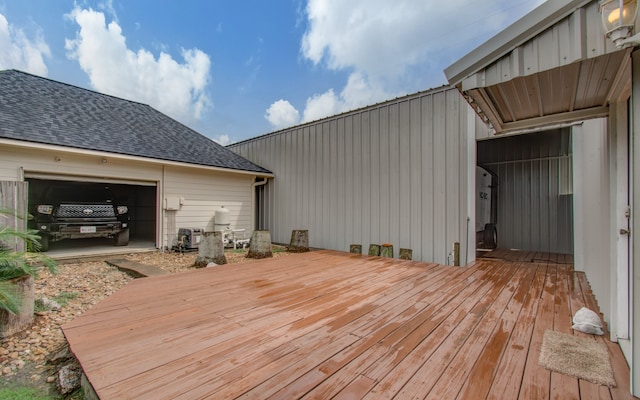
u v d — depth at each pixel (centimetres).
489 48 208
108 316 299
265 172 946
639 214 178
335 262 593
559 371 198
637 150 181
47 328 303
